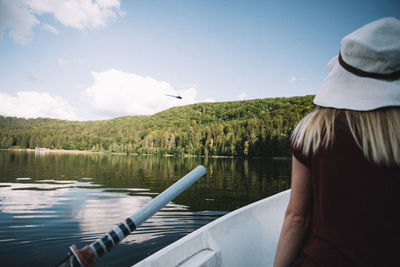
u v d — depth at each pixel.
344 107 0.54
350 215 0.49
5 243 5.56
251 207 1.92
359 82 0.54
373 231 0.47
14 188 14.39
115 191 14.02
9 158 48.22
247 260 1.61
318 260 0.52
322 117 0.58
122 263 4.44
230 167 38.22
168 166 39.75
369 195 0.48
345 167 0.50
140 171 29.39
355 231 0.48
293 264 0.64
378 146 0.48
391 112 0.49
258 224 1.85
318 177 0.56
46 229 6.59
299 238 0.66
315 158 0.57
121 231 0.84
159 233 6.23
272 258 1.72
